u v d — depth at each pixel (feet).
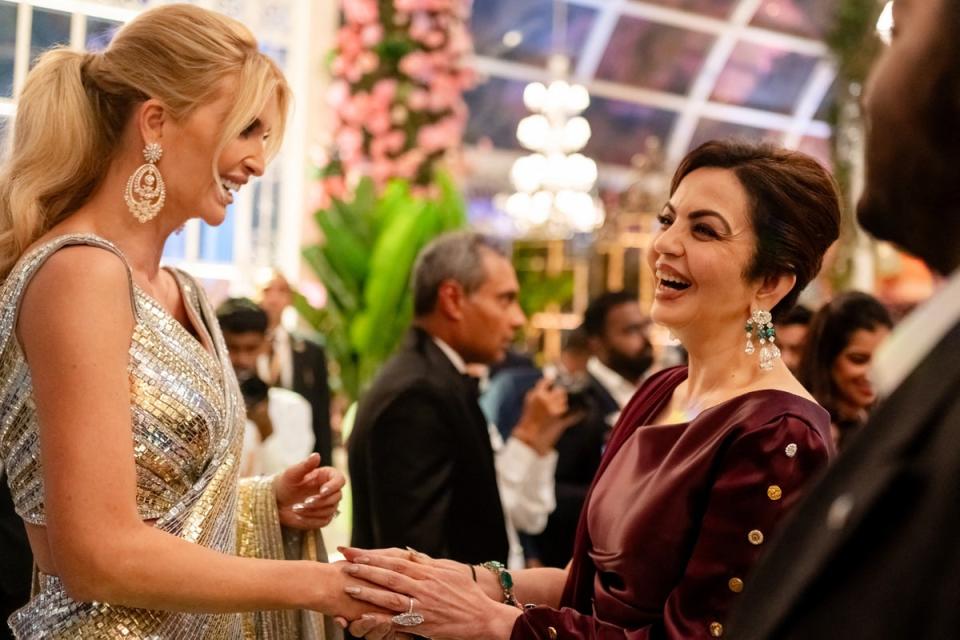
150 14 5.54
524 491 11.46
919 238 2.73
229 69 5.43
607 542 5.80
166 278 6.04
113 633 5.23
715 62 47.55
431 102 21.03
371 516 8.96
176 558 5.02
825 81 49.16
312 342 16.51
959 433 2.28
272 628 6.36
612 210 32.19
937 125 2.57
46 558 5.36
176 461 5.35
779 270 5.64
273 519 6.43
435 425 8.82
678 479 5.43
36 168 5.42
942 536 2.23
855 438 2.58
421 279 9.74
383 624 5.63
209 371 5.59
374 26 20.76
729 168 5.72
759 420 5.30
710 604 5.17
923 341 2.63
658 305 5.80
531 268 28.71
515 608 5.90
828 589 2.45
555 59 39.93
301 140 21.75
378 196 20.40
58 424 4.90
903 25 2.70
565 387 11.76
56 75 5.46
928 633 2.20
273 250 21.17
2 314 5.17
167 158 5.43
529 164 34.01
